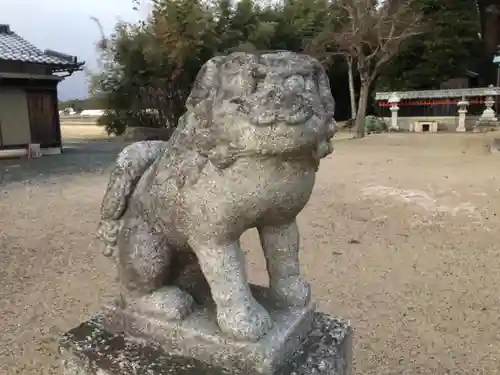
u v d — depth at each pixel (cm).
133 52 1404
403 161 860
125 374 120
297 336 126
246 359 115
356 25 1363
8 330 273
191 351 122
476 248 392
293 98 97
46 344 257
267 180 106
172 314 125
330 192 607
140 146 139
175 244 127
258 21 1548
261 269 353
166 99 1477
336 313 286
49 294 319
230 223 112
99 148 1270
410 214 495
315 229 450
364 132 1414
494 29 1410
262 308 121
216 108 103
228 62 103
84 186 702
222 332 118
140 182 131
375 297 307
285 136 98
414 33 1331
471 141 1153
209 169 110
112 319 137
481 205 522
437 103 1595
